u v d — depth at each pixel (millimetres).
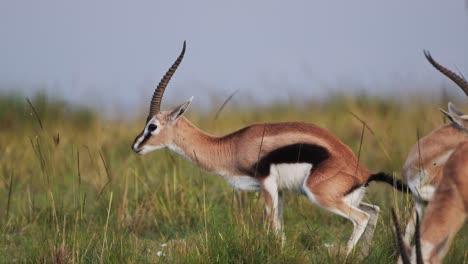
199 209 30703
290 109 51875
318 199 26078
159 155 39219
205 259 23125
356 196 25984
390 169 37500
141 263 24109
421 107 48750
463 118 22141
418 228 17719
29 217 31281
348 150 26547
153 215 30953
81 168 39750
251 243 23516
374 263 23047
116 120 54500
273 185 27062
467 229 22500
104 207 31781
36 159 39438
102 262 23781
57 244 24750
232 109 52062
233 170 28250
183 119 29297
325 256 23547
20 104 52156
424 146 24828
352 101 52844
